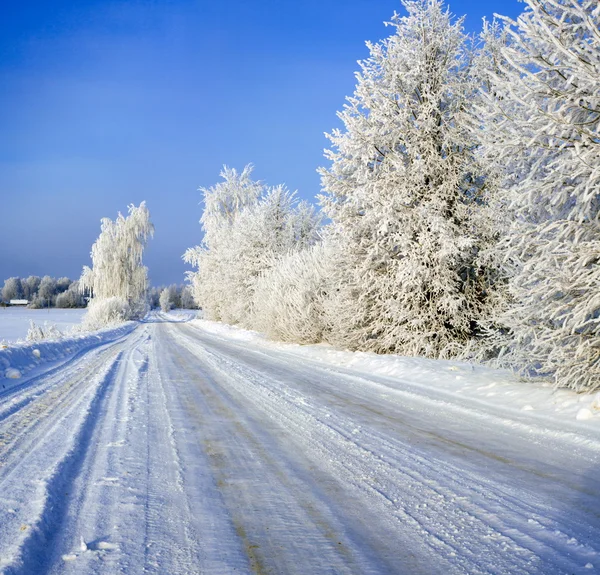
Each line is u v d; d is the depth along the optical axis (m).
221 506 3.43
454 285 14.52
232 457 4.68
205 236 48.22
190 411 6.95
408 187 14.62
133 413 6.77
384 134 15.13
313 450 4.94
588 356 6.91
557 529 3.05
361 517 3.26
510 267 8.95
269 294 24.45
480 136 8.52
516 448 5.01
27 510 3.19
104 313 42.97
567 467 4.36
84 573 2.44
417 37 15.38
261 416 6.62
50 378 10.59
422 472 4.23
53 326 23.09
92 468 4.27
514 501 3.54
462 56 15.36
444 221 13.93
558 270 6.94
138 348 19.31
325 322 18.84
